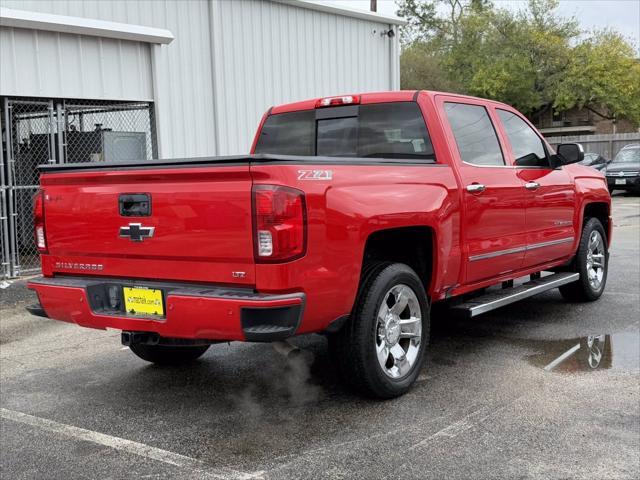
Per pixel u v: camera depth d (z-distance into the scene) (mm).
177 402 4680
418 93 5340
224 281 3938
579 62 40531
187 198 4004
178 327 4027
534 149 6477
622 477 3396
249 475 3533
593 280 7410
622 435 3904
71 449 3938
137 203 4211
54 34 10133
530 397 4555
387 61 17188
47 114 10891
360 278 4398
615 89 39500
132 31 10875
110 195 4324
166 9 12297
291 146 6027
